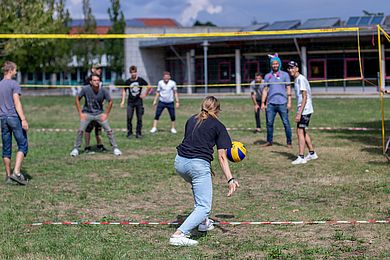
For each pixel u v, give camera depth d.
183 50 48.75
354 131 16.05
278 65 12.67
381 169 9.72
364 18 43.19
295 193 8.02
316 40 42.53
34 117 25.56
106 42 51.75
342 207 7.11
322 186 8.45
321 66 43.19
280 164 10.55
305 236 5.88
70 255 5.34
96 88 11.94
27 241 5.86
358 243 5.57
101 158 11.70
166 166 10.53
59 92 52.62
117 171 10.13
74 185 8.91
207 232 6.12
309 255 5.21
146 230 6.28
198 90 47.72
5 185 8.97
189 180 5.79
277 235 5.95
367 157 11.07
